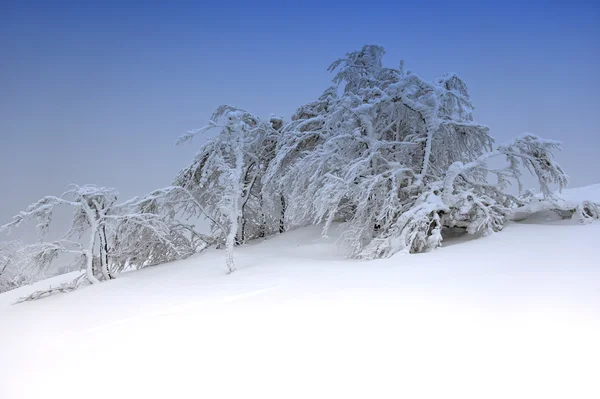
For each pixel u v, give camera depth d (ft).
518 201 39.24
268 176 47.01
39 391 11.60
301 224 57.11
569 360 10.34
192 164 49.57
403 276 21.03
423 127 42.63
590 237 26.08
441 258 25.22
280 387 10.44
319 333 13.83
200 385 10.96
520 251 24.34
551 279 17.17
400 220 33.40
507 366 10.37
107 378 12.04
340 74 51.24
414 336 12.71
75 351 14.99
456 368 10.53
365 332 13.47
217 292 23.11
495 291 16.30
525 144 35.76
